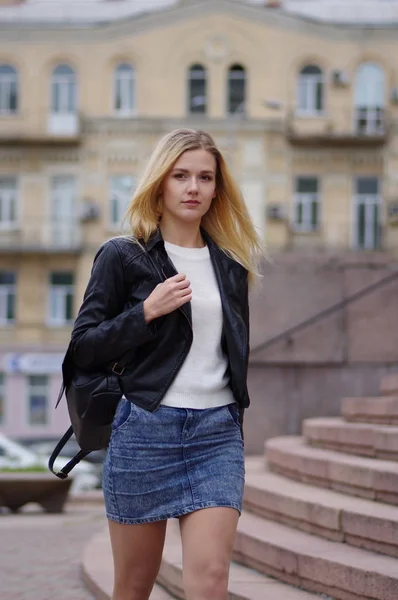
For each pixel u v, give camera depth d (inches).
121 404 160.2
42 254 1659.7
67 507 621.0
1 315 1662.2
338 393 490.6
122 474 157.9
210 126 1660.9
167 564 261.1
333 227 1656.0
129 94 1670.8
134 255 163.0
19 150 1667.1
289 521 275.1
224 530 153.8
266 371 493.0
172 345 159.2
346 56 1663.4
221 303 163.0
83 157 1665.8
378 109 1663.4
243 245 171.2
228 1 1659.7
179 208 164.6
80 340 159.6
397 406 321.4
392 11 1738.4
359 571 210.7
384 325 490.6
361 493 268.7
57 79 1674.5
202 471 157.0
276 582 242.7
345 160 1660.9
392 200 1646.2
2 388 1643.7
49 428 1637.6
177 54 1662.2
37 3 1742.1
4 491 550.6
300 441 380.8
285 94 1662.2
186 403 158.4
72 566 341.7
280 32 1664.6
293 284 493.7
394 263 494.0
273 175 1660.9
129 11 1759.4
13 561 354.6
